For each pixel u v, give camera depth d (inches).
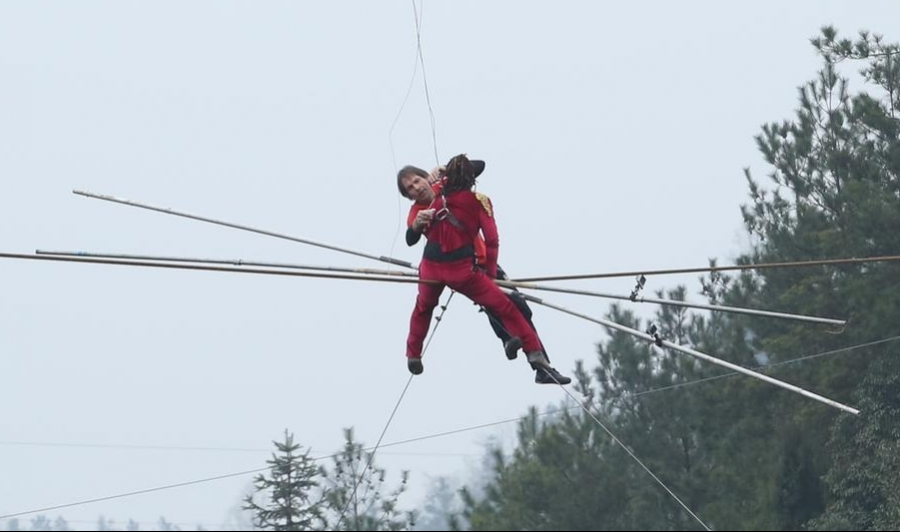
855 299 3828.7
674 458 4254.4
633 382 4416.8
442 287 1503.4
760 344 4266.7
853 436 3934.5
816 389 3993.6
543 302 1505.9
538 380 1530.5
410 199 1501.0
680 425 4288.9
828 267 4084.6
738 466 4128.9
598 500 4097.0
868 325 3882.9
